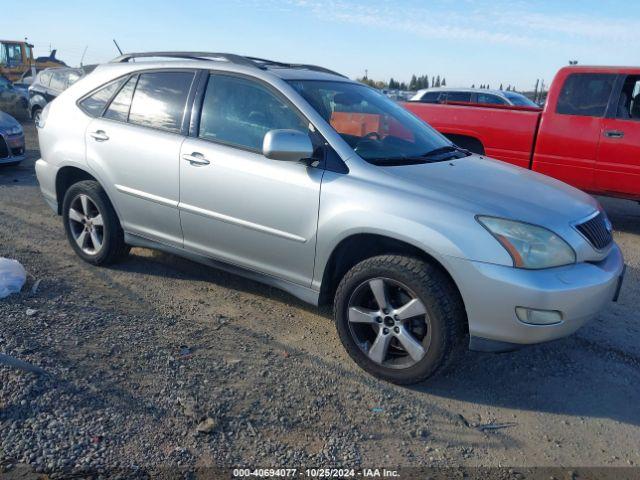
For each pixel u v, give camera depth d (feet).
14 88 61.16
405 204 10.87
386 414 10.43
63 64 92.68
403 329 11.06
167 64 14.90
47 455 8.73
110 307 13.79
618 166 22.63
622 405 11.21
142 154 14.52
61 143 16.33
